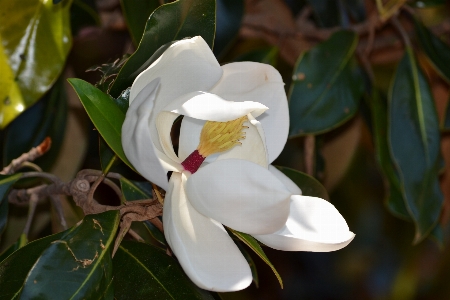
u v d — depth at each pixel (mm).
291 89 1299
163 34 1105
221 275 1044
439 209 1312
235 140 1105
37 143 1310
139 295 1103
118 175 1186
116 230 1077
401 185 1313
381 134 1336
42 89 1213
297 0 1474
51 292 1044
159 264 1115
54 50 1215
